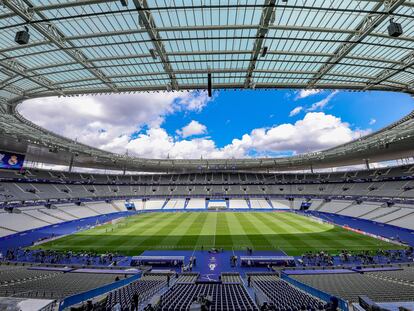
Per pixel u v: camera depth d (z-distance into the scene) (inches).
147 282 622.2
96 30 490.6
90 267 792.3
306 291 524.1
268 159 2706.7
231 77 651.5
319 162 2598.4
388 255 908.6
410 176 1907.0
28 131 1342.3
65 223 1713.8
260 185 2906.0
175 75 640.4
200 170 3238.2
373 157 2190.0
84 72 634.8
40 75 629.6
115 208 2440.9
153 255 962.1
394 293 464.1
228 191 2839.6
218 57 573.3
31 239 1233.4
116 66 605.6
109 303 406.9
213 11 445.7
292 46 537.0
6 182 1786.4
